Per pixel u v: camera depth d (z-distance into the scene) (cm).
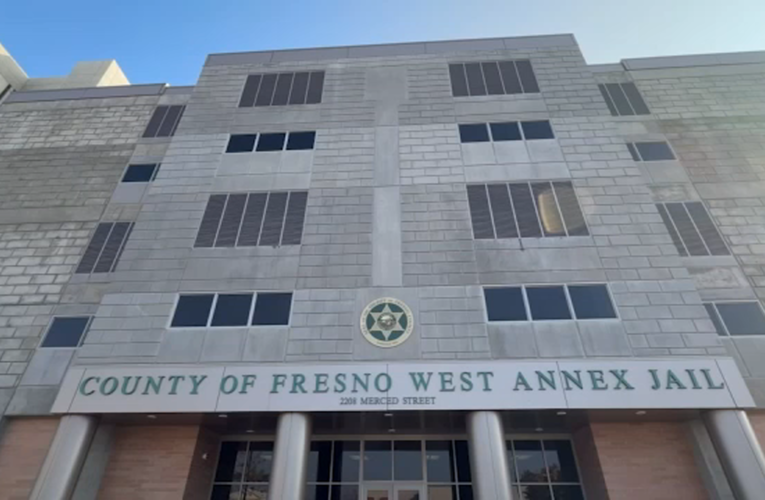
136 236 1480
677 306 1237
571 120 1697
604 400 1086
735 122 1758
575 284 1300
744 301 1330
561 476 1245
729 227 1480
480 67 1909
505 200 1496
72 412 1123
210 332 1268
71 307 1430
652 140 1742
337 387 1137
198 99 1883
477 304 1277
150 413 1126
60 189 1738
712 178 1606
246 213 1527
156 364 1205
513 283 1314
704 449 1124
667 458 1145
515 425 1230
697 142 1719
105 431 1224
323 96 1859
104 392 1152
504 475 1011
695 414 1119
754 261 1402
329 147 1684
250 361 1203
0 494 1146
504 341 1203
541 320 1238
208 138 1750
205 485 1254
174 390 1150
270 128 1767
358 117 1770
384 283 1332
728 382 1092
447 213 1473
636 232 1389
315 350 1216
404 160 1620
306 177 1605
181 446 1220
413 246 1402
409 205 1501
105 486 1177
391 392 1122
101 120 1986
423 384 1130
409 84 1867
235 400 1129
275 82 1933
